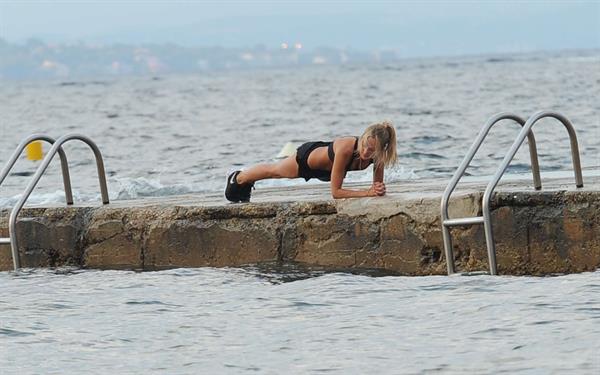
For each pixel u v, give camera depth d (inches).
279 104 6353.3
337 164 1152.2
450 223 1036.5
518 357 711.1
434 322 829.8
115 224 1240.2
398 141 3002.0
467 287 956.0
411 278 1029.2
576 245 1040.2
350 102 6161.4
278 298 964.0
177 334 839.1
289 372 714.8
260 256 1177.4
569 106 4623.5
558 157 2298.2
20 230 1278.3
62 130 4781.0
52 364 757.3
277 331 834.2
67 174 1306.6
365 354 748.6
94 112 6456.7
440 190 1227.9
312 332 824.3
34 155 2235.5
